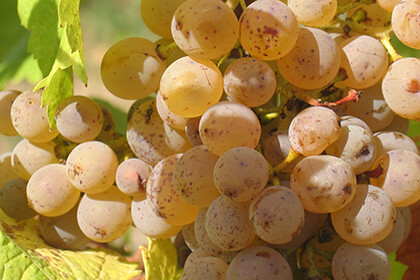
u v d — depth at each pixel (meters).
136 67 0.36
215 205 0.34
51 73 0.36
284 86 0.36
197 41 0.34
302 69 0.35
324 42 0.35
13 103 0.39
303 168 0.34
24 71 0.46
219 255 0.35
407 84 0.36
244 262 0.34
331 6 0.36
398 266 0.41
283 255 0.35
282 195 0.34
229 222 0.34
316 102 0.35
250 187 0.33
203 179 0.35
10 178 0.40
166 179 0.36
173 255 0.40
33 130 0.38
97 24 1.19
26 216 0.39
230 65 0.35
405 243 0.40
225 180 0.33
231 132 0.34
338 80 0.36
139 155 0.37
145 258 0.38
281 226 0.33
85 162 0.37
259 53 0.35
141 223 0.37
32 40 0.41
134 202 0.38
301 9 0.36
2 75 0.46
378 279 0.34
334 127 0.34
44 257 0.37
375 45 0.36
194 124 0.36
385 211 0.34
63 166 0.38
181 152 0.37
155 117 0.37
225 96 0.36
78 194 0.38
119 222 0.38
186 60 0.35
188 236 0.37
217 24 0.34
